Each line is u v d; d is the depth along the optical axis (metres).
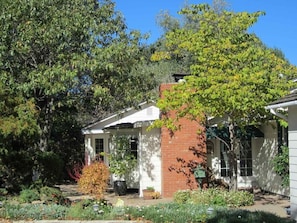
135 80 18.30
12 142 14.48
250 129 18.97
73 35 16.69
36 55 16.88
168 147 18.52
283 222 10.32
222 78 13.77
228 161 17.86
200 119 16.91
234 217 10.69
